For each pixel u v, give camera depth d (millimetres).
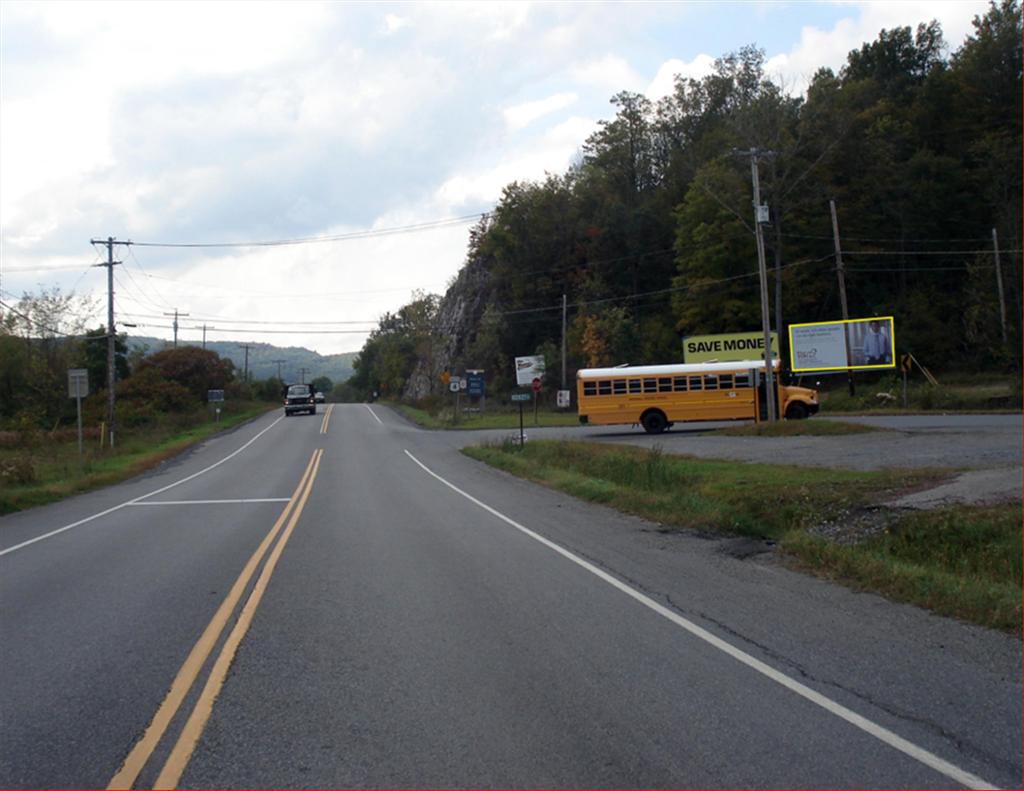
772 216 60531
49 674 6922
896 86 70500
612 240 81875
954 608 8617
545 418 60531
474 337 88125
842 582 10242
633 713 5770
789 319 64125
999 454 21250
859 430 31484
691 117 87062
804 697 6059
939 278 62844
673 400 41000
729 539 13820
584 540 13797
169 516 18375
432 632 8000
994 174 58844
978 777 4738
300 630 8148
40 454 35438
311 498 21312
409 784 4723
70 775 4934
